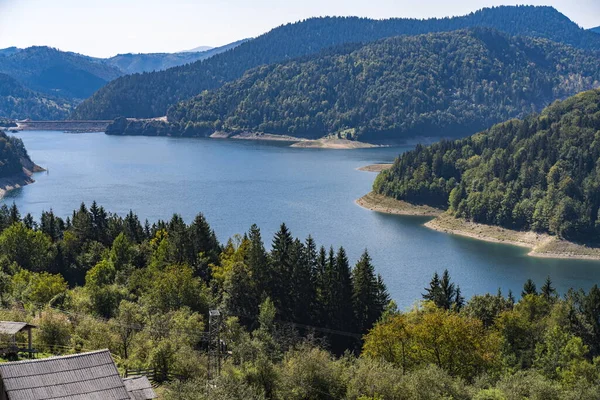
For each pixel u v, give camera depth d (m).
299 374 75.44
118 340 87.75
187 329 93.06
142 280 131.00
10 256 161.88
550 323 109.50
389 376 73.50
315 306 133.75
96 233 184.88
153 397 63.56
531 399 70.81
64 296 115.19
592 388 72.69
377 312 130.50
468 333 91.31
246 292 132.88
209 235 163.62
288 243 146.50
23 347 80.81
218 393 63.72
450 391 72.50
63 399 51.81
